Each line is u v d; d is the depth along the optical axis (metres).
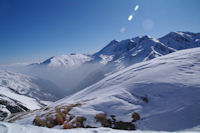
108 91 18.19
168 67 19.38
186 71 16.55
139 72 21.84
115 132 7.55
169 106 11.41
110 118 11.38
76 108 13.62
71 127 10.62
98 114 11.91
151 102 12.66
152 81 16.30
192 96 11.69
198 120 9.22
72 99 23.94
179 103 11.37
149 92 14.23
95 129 7.96
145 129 9.67
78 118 11.57
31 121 12.66
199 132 7.89
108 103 13.59
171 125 9.44
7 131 6.48
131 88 16.16
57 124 11.43
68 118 12.01
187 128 8.77
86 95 22.00
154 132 7.81
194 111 10.10
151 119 10.48
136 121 10.64
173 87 13.80
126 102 13.44
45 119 12.11
